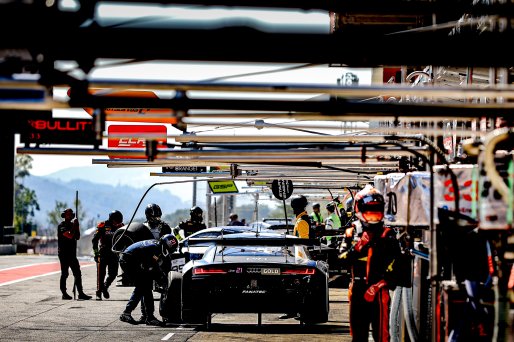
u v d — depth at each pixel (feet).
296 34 25.94
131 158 45.65
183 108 29.12
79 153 39.73
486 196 28.71
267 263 56.59
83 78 26.68
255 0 27.22
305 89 26.21
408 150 32.58
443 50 25.80
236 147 41.01
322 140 41.96
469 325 32.37
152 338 56.49
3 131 38.50
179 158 44.96
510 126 33.99
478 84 52.42
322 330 60.44
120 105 28.71
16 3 25.00
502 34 29.01
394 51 25.99
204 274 56.65
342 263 42.75
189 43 25.59
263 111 29.30
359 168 60.39
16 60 26.94
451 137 49.65
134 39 25.46
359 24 53.26
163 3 26.50
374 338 41.68
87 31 25.32
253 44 25.77
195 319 57.21
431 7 28.81
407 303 42.27
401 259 41.39
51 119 39.68
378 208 41.06
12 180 209.56
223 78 31.19
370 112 28.58
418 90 25.77
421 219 36.32
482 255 32.89
